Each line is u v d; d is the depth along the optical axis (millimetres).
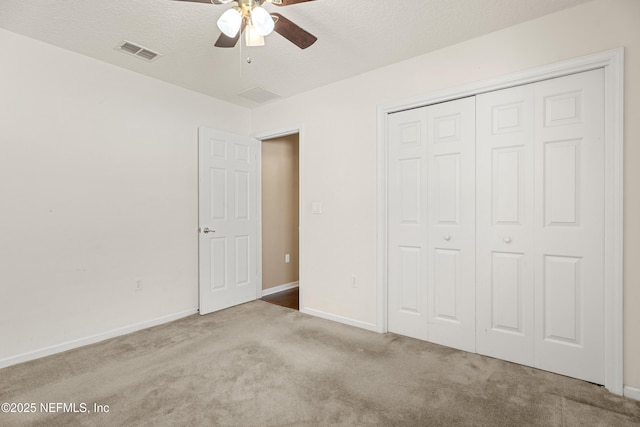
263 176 4156
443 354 2414
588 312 2016
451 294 2543
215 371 2172
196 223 3420
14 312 2289
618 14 1877
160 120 3115
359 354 2422
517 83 2211
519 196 2244
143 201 2992
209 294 3420
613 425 1617
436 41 2410
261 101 3709
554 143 2117
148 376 2107
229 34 1644
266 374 2131
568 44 2027
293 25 1752
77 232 2588
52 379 2076
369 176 2924
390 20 2143
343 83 3096
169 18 2107
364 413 1726
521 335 2248
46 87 2436
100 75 2713
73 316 2559
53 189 2469
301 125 3447
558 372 2113
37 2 1937
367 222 2939
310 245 3375
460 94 2434
